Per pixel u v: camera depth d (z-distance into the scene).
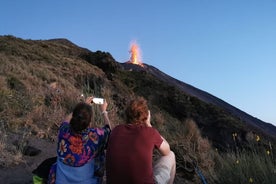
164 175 5.05
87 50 52.75
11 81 13.59
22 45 33.28
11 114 9.79
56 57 33.62
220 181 7.72
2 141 7.54
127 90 31.61
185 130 11.81
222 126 27.75
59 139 4.84
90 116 4.82
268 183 6.78
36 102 11.15
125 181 4.53
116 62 40.50
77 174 4.77
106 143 4.98
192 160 9.26
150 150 4.64
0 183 6.10
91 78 27.39
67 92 12.72
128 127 4.76
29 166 6.97
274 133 55.72
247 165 7.43
